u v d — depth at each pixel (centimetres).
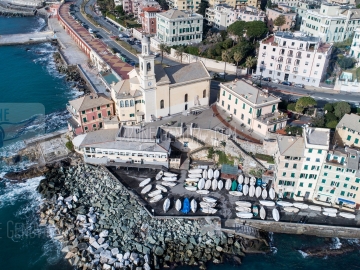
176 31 18600
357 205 9100
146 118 11738
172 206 9200
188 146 11175
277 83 14725
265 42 14888
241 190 9719
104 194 9688
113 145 10462
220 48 17038
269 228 8844
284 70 14762
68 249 8388
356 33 14838
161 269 7944
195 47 17538
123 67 16262
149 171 10506
